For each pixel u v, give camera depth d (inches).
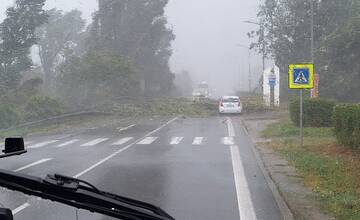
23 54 1729.8
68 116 1563.7
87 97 1966.0
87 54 2000.5
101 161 663.8
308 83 724.7
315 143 773.9
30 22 1717.5
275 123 1224.2
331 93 1867.6
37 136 1099.9
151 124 1344.7
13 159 689.0
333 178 476.4
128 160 671.1
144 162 650.2
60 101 1566.2
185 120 1485.0
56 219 261.9
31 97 1491.1
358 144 594.9
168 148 808.9
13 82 1681.8
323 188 437.7
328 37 1884.8
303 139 850.1
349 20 1918.1
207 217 360.2
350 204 367.6
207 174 550.9
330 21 2201.0
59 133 1159.0
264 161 629.9
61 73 1987.0
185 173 559.2
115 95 2041.1
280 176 515.5
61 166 620.4
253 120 1419.8
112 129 1218.0
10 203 295.4
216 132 1089.4
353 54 1806.1
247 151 758.5
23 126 1341.0
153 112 1749.5
